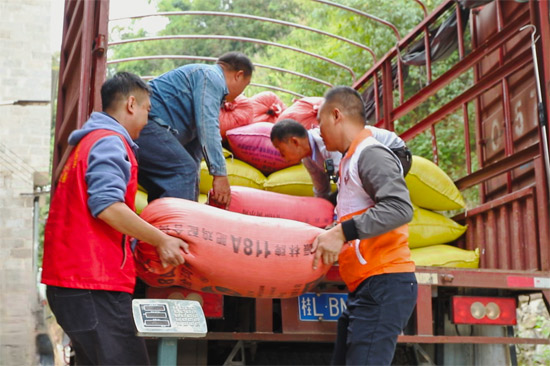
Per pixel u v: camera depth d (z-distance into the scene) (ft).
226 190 10.02
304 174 12.70
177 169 10.02
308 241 8.37
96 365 7.45
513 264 11.91
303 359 10.66
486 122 15.65
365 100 19.61
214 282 8.16
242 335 9.07
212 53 53.83
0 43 43.60
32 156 42.27
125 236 7.57
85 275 7.21
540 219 11.23
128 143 7.84
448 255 11.82
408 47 17.85
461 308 9.89
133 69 54.80
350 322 8.30
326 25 43.16
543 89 11.82
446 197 12.50
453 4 15.67
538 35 12.04
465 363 10.49
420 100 16.33
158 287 8.79
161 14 16.97
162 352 6.72
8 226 38.24
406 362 10.51
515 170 13.61
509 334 10.21
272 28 53.78
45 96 43.29
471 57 14.42
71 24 13.55
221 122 13.17
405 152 10.57
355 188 8.32
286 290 8.38
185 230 7.94
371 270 8.16
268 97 14.89
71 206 7.41
